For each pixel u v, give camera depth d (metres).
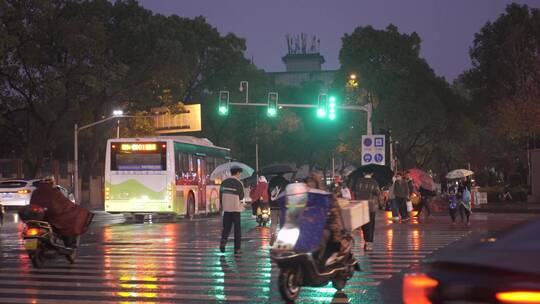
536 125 47.12
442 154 77.81
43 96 46.72
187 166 33.25
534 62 52.69
